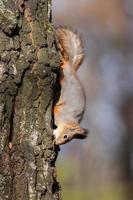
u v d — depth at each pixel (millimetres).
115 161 33906
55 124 11086
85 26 32500
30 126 8977
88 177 32844
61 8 32031
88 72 34188
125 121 34281
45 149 9031
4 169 8727
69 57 11305
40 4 9203
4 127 8758
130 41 34094
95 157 33469
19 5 8945
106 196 33000
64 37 11305
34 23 9078
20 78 8859
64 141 11328
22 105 8945
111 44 34000
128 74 34562
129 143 34062
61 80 10750
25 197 8852
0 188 8688
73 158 32875
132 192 33719
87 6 32375
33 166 8922
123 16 33281
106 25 33062
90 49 34000
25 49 8945
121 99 34438
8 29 8781
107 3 32719
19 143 8898
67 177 31719
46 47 9094
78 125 11398
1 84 8742
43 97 9062
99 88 34250
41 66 8992
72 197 31547
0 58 8758
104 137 33875
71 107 11156
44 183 8969
